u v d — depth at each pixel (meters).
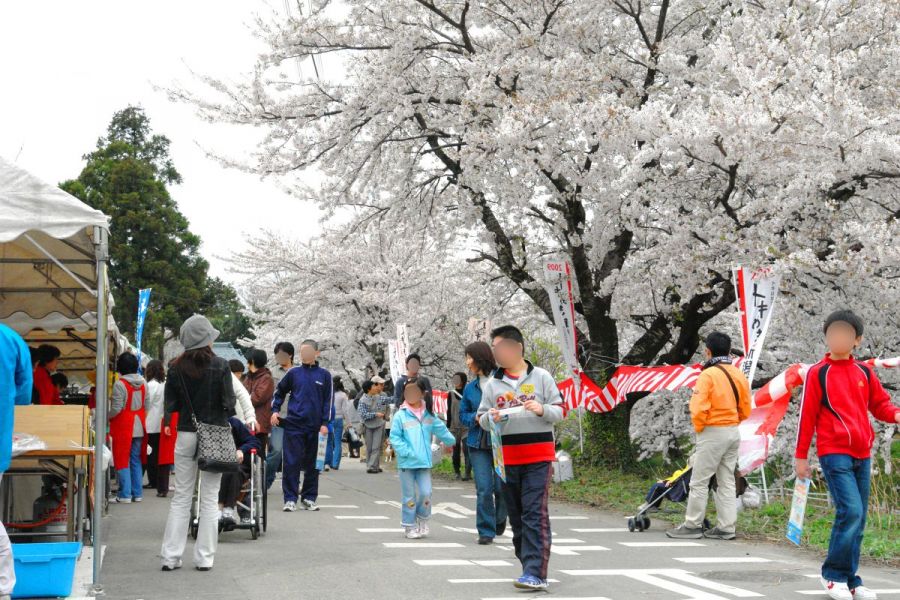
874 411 6.07
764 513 10.20
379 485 15.52
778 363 14.34
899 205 11.75
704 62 13.61
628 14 13.99
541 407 6.16
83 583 6.30
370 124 14.92
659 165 12.77
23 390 5.71
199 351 7.02
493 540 8.66
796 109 9.85
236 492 8.60
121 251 40.06
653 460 17.44
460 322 25.81
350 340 28.36
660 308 14.99
